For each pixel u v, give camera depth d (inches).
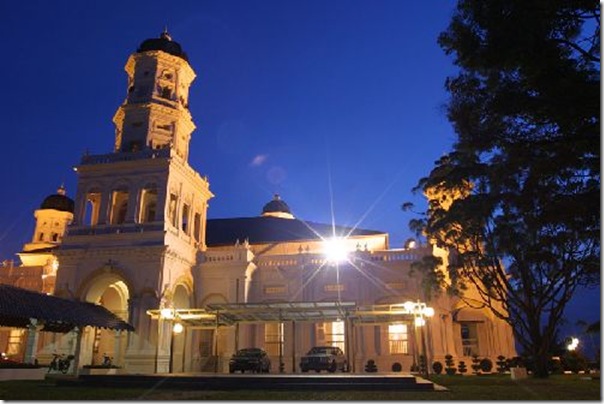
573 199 642.8
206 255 1733.5
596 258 1024.9
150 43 1911.9
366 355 1501.0
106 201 1679.4
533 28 508.1
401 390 735.1
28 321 1261.1
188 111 1919.3
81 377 866.8
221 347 1621.6
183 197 1763.0
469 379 1043.9
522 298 1272.1
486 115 633.0
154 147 1777.8
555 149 597.9
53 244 2385.6
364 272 1594.5
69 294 1556.3
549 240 997.8
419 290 1526.8
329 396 644.1
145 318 1473.9
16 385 855.7
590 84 498.0
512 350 1509.6
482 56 558.3
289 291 1633.9
